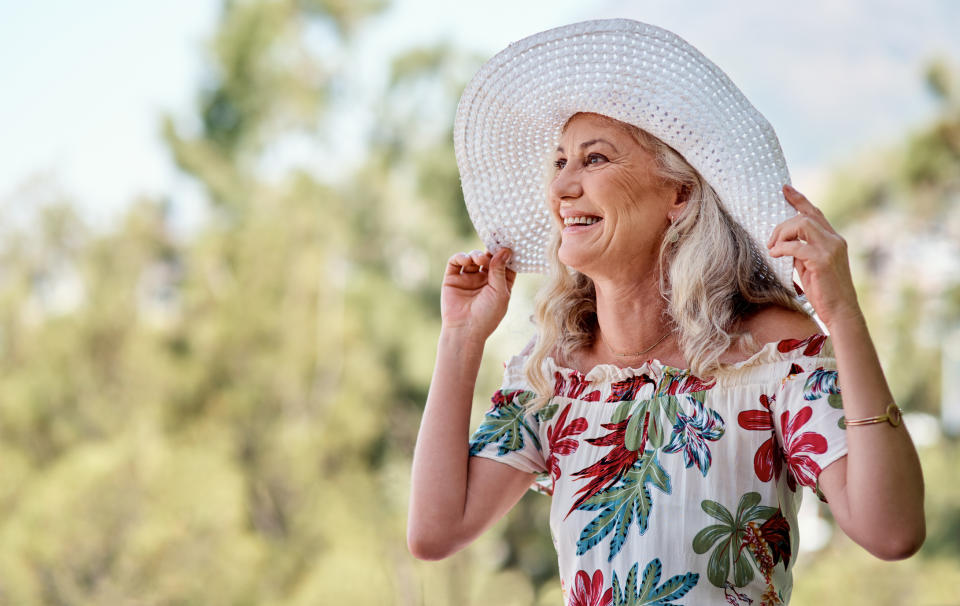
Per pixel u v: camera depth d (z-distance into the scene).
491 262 1.98
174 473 9.06
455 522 1.81
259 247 10.77
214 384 10.47
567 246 1.78
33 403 10.31
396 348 10.73
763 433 1.63
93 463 8.98
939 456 8.17
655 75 1.71
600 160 1.77
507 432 1.85
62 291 12.03
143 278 11.59
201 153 11.70
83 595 8.59
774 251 1.54
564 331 1.91
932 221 8.93
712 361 1.66
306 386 10.45
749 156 1.68
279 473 9.77
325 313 10.77
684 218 1.75
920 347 8.84
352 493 9.83
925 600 7.22
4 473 9.60
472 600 9.77
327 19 12.05
